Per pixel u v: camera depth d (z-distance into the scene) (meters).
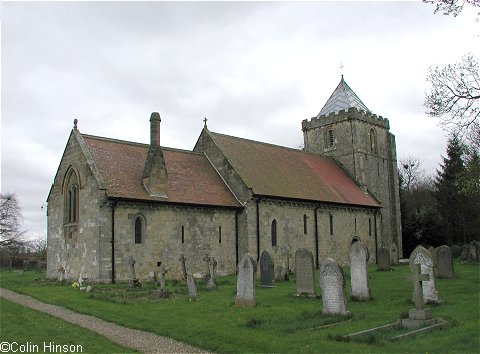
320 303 19.27
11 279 33.00
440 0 19.38
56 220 33.06
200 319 16.09
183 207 32.16
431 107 24.59
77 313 18.28
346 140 50.00
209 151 38.81
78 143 31.50
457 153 55.81
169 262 30.91
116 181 30.36
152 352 12.66
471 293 20.48
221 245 33.97
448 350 11.27
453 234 56.34
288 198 37.38
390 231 50.94
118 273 28.48
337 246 41.81
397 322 14.34
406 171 78.12
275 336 13.33
